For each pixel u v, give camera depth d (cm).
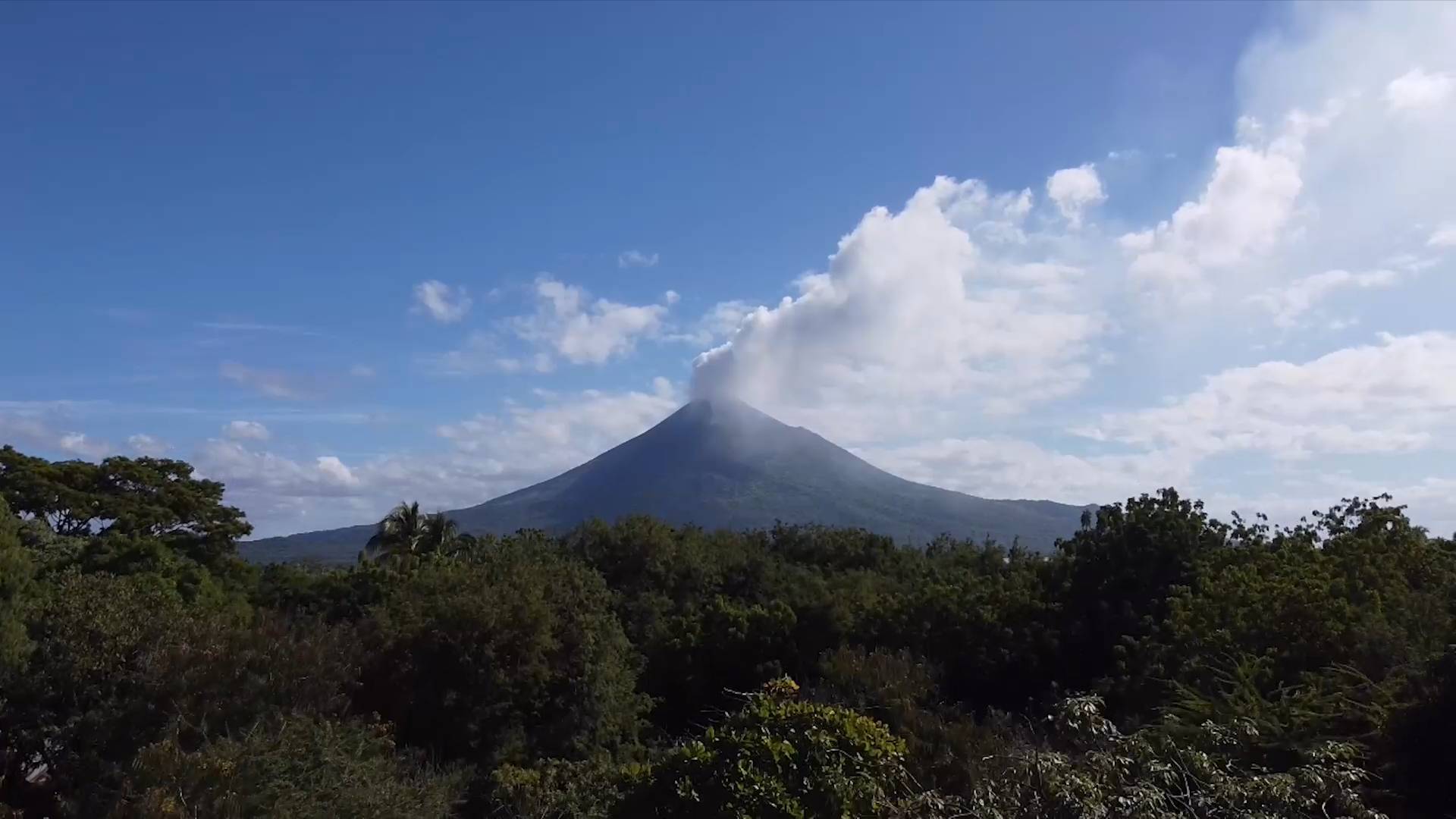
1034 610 2014
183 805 948
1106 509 2105
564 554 3241
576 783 1397
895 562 3716
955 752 1264
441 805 1200
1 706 1358
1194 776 552
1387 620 1265
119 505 3278
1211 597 1553
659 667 2408
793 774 715
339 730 1278
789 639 2333
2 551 1589
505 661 1897
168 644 1416
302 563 3750
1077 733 629
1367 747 911
